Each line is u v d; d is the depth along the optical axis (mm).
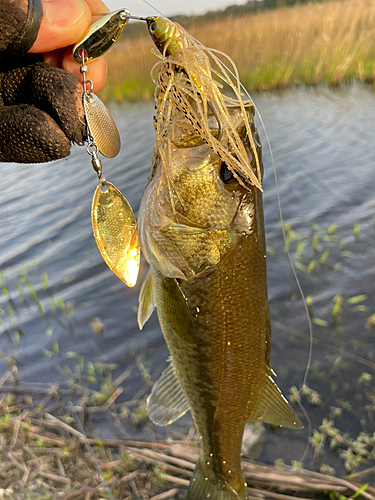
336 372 389
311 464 325
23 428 373
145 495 319
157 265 212
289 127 1038
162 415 270
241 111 180
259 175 191
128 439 362
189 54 167
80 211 774
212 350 226
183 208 194
